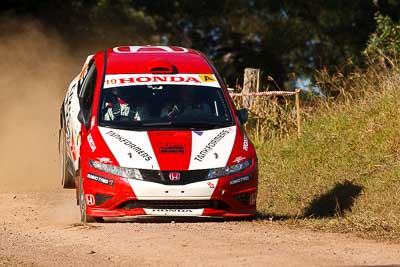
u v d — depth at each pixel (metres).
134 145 33.06
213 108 35.09
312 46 84.50
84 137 34.22
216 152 33.12
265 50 85.12
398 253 26.89
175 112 34.69
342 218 34.81
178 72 36.19
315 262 25.48
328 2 82.56
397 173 40.28
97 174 32.69
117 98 34.97
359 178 41.59
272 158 47.34
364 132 45.56
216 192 32.53
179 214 32.50
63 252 27.70
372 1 82.38
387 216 34.50
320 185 42.16
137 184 32.16
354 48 82.38
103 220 33.53
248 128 52.00
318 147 46.31
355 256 26.36
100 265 25.72
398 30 64.94
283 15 84.94
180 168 32.44
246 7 85.12
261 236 29.70
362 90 52.78
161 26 85.69
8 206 38.53
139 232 30.30
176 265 25.38
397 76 50.69
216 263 25.47
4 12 78.50
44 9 79.62
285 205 40.72
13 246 28.98
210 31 87.31
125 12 82.50
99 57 37.78
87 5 81.31
